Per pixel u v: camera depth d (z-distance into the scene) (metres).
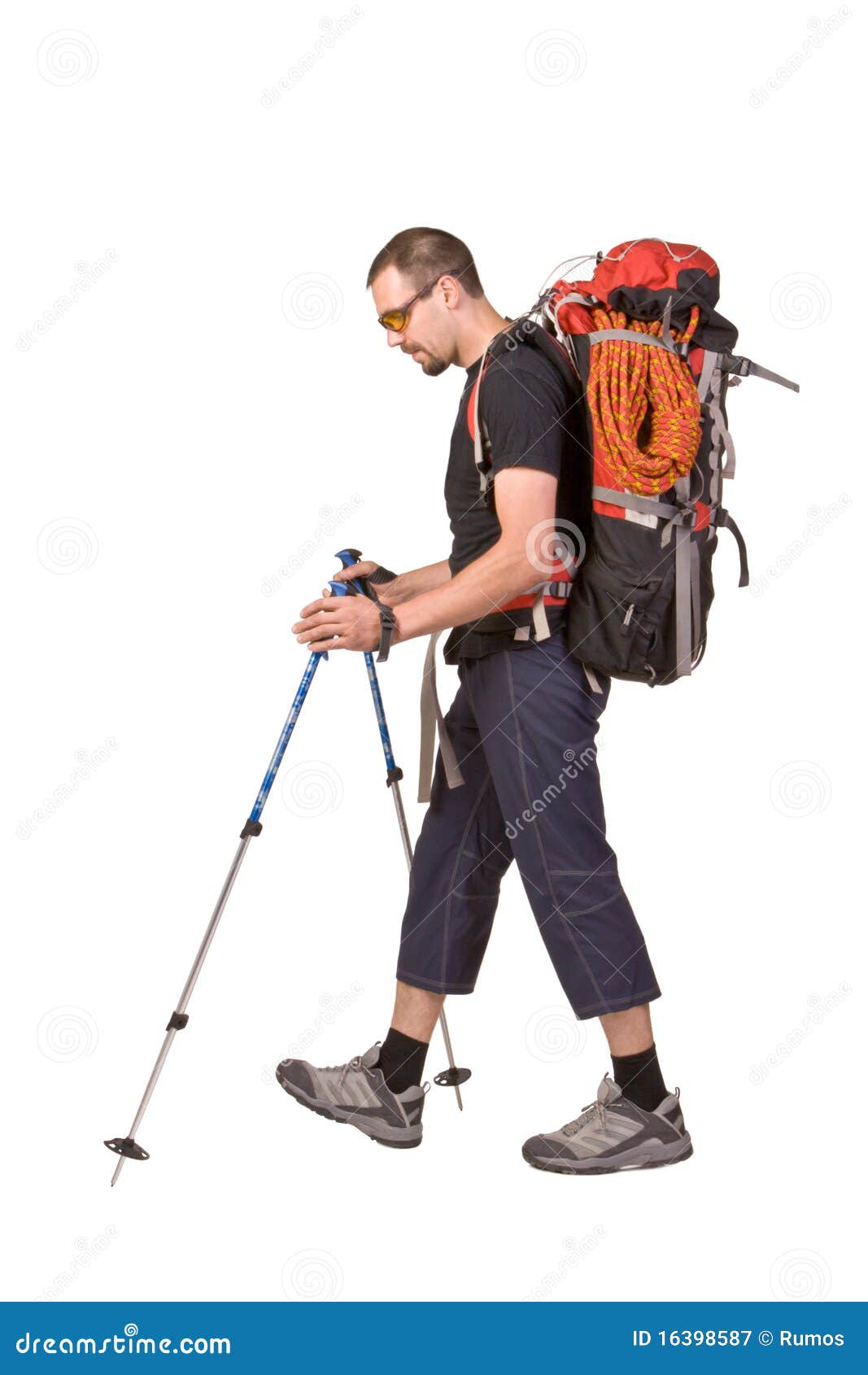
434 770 3.92
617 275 3.62
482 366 3.59
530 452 3.46
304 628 3.60
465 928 3.90
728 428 3.69
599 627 3.57
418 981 3.90
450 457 3.71
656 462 3.43
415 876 3.93
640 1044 3.74
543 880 3.68
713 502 3.60
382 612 3.55
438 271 3.65
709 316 3.60
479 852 3.89
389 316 3.68
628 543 3.50
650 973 3.74
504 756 3.67
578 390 3.58
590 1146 3.74
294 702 3.74
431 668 3.86
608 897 3.69
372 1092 3.90
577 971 3.69
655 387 3.49
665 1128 3.74
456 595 3.52
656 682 3.63
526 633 3.62
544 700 3.63
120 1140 3.71
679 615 3.55
